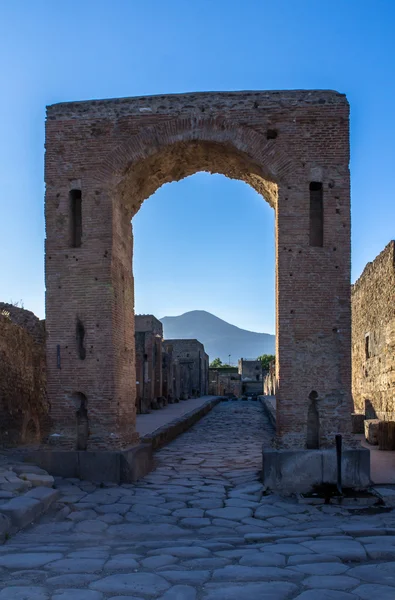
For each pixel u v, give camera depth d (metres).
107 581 7.15
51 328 15.76
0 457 15.98
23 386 20.00
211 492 13.98
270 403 41.25
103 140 16.16
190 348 70.06
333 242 15.44
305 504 13.13
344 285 15.33
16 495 11.98
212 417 37.44
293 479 14.40
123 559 8.25
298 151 15.64
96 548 9.31
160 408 40.66
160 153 16.36
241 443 23.02
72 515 11.71
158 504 12.82
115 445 15.22
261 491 14.04
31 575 7.44
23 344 20.20
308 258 15.36
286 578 7.29
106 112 16.22
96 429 15.34
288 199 15.52
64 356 15.64
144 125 16.09
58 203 16.12
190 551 8.82
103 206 15.94
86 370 15.53
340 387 15.08
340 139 15.66
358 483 14.36
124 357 16.52
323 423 14.93
